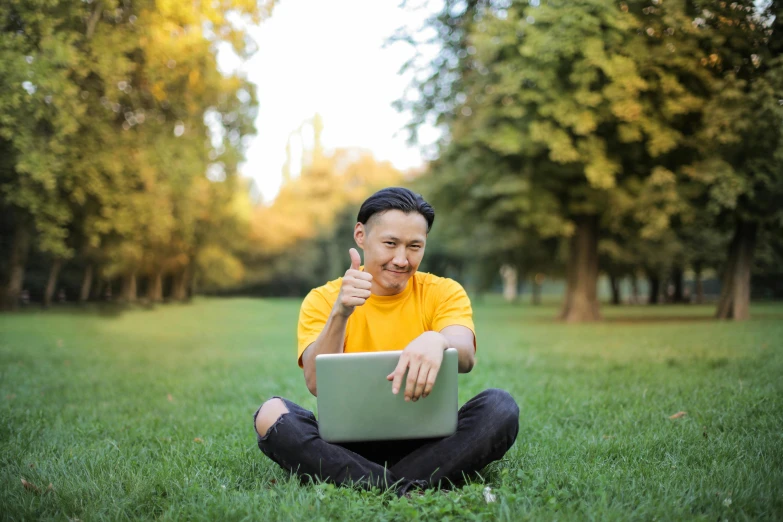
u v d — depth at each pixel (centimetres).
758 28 882
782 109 920
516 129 1455
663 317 1892
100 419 441
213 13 1304
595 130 1395
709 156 1228
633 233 1925
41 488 265
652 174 1380
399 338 268
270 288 4722
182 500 250
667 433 347
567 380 589
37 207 1394
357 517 219
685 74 1081
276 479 272
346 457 249
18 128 1063
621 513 218
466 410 260
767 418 371
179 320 2083
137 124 1526
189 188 1828
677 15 929
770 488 243
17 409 466
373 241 252
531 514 215
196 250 3331
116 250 2042
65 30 1038
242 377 692
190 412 477
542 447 330
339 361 233
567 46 1157
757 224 1480
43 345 1085
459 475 253
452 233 2173
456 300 272
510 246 2370
